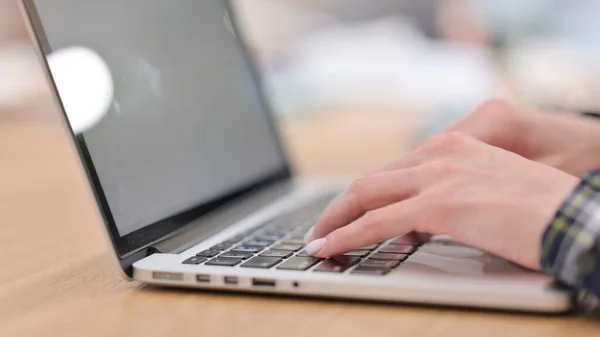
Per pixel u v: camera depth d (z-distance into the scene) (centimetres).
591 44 207
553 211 54
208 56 98
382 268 58
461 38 232
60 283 66
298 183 112
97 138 67
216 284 59
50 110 228
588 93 182
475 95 200
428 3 253
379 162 143
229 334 51
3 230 92
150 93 79
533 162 60
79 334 52
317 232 66
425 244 66
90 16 72
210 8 104
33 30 63
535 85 193
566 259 51
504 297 51
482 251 62
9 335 53
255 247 68
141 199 70
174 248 69
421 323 51
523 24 207
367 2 264
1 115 233
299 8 269
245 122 104
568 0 212
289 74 238
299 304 56
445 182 60
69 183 129
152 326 53
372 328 50
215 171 89
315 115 215
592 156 73
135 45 79
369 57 246
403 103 218
